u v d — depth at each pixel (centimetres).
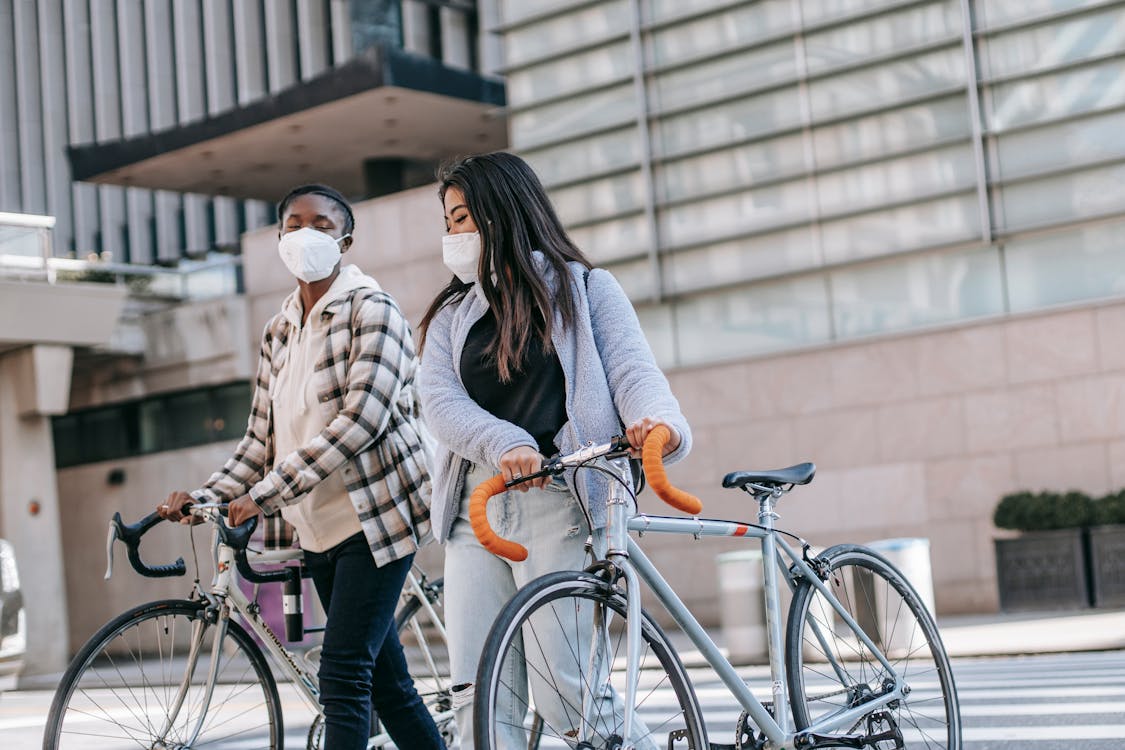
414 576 564
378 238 1970
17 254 1925
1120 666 891
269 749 466
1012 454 1498
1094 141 1487
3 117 4000
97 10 3691
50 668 1912
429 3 2517
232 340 2092
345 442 434
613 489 353
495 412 382
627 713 341
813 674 415
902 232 1588
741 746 396
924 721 450
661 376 373
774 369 1648
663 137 1747
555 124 1827
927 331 1552
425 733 470
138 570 461
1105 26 1482
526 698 361
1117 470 1442
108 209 3641
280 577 476
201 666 453
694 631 377
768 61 1677
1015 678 866
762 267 1677
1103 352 1455
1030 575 1372
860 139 1616
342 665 436
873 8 1598
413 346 465
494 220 381
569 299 378
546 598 332
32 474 1934
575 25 1814
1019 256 1529
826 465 1608
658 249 1747
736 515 1659
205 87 3344
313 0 3053
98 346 2083
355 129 2256
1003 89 1536
